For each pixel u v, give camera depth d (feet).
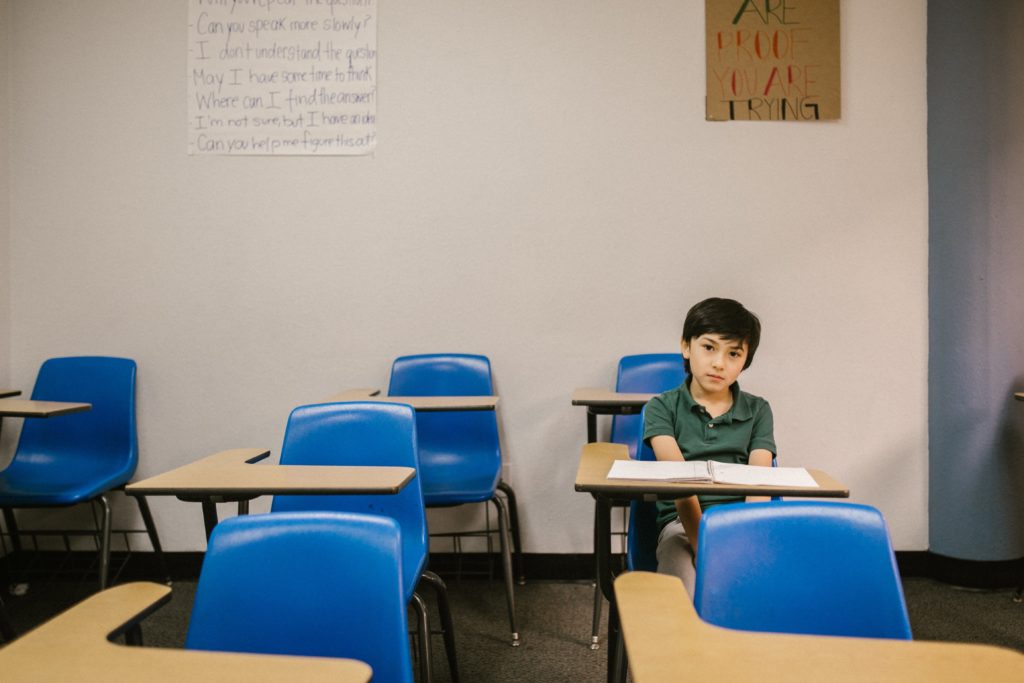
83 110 9.75
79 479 8.61
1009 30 8.85
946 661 2.45
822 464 9.59
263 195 9.75
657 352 9.63
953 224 9.10
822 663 2.43
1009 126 8.87
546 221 9.64
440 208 9.70
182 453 9.84
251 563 3.33
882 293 9.51
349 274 9.75
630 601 2.96
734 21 9.48
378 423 5.75
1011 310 8.92
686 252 9.60
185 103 9.73
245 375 9.80
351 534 3.34
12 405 7.43
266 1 9.68
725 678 2.32
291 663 2.46
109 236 9.79
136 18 9.71
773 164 9.52
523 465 9.75
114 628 2.75
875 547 3.37
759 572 3.33
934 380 9.36
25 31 9.73
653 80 9.54
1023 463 9.00
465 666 6.97
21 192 9.80
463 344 9.74
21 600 8.72
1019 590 8.59
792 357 9.58
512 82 9.61
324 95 9.69
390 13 9.64
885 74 9.45
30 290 9.84
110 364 9.17
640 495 4.70
